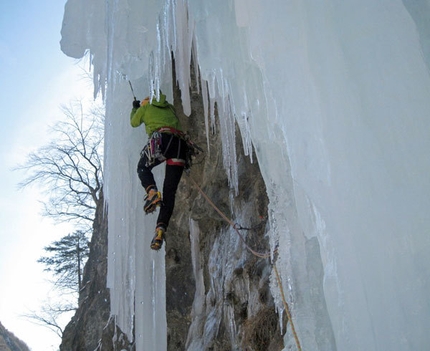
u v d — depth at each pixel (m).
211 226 6.06
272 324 3.86
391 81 1.92
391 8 1.98
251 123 3.14
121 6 3.78
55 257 19.94
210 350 4.85
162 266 4.97
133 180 5.00
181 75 4.25
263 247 4.38
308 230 2.38
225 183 5.55
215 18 3.13
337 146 2.01
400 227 1.82
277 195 2.96
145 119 4.40
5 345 24.28
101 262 9.23
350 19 2.06
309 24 2.18
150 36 3.83
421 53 1.92
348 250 1.95
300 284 2.64
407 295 1.77
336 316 2.02
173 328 6.29
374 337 1.83
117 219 5.00
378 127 1.92
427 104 1.85
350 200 1.96
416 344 1.71
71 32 4.34
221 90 3.80
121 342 7.25
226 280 4.77
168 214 4.04
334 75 2.06
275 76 2.25
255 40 2.33
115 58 3.82
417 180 1.81
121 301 5.02
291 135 2.17
